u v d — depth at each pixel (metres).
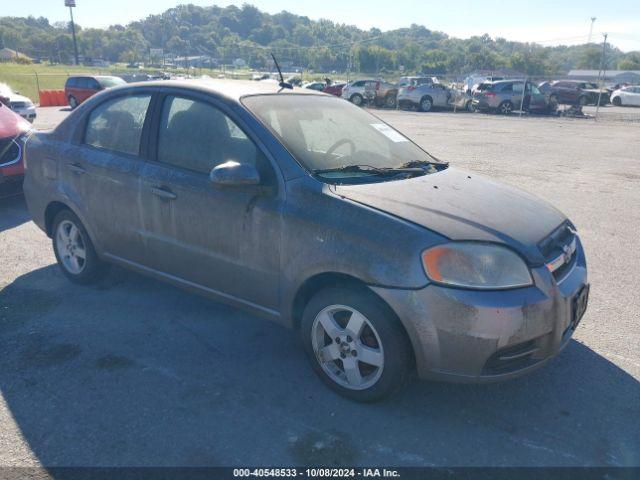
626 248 6.13
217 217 3.53
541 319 2.87
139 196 3.95
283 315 3.40
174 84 3.98
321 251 3.07
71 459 2.75
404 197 3.19
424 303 2.80
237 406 3.18
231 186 3.25
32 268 5.21
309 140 3.61
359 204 3.08
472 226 2.96
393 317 2.95
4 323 4.12
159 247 3.94
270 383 3.41
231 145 3.57
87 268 4.62
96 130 4.38
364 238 2.95
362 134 4.02
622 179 10.18
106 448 2.83
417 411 3.16
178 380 3.43
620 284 5.09
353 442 2.90
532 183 9.67
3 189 6.73
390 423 3.05
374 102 32.53
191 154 3.75
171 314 4.30
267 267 3.38
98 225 4.32
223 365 3.60
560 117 26.88
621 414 3.16
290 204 3.24
